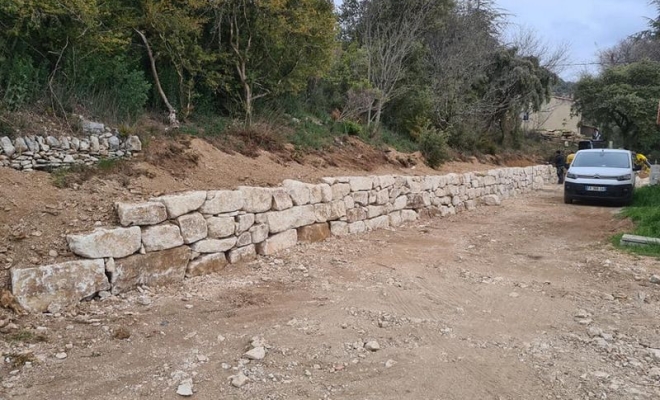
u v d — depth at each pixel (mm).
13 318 3912
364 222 9008
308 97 13086
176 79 8836
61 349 3648
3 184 5094
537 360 3861
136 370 3447
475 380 3531
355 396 3271
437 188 11695
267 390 3295
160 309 4535
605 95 30562
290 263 6422
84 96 7059
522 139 26516
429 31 18344
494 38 22562
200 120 8969
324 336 4148
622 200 14117
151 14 7879
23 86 6156
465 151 18250
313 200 7664
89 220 5023
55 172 5707
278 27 9500
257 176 7793
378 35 15828
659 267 6684
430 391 3365
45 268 4184
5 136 5480
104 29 7551
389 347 4012
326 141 11172
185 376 3389
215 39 9625
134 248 4879
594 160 15438
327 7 10773
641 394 3328
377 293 5359
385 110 15828
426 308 4980
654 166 16266
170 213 5305
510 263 7031
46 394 3086
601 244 8406
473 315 4840
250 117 9617
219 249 5895
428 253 7512
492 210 13312
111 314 4309
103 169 6078
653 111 28859
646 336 4371
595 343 4191
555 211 13281
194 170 7105
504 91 21438
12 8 5875
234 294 5117
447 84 17625
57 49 6930
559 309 5059
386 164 12102
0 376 3232
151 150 6996
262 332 4180
